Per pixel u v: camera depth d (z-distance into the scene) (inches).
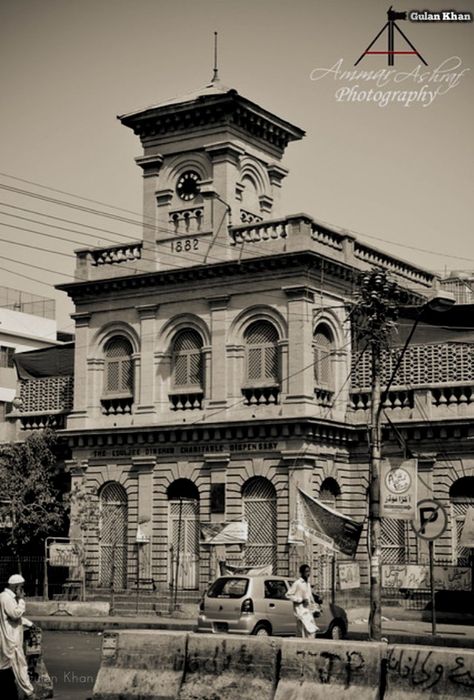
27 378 2033.7
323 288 1669.5
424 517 1232.2
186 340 1740.9
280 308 1641.2
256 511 1637.6
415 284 1937.7
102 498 1787.6
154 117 1790.1
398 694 649.0
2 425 1947.6
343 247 1720.0
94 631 1413.6
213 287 1710.1
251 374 1667.1
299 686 681.0
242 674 704.4
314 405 1622.8
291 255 1616.6
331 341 1691.7
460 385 1590.8
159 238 1777.8
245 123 1772.9
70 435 1803.6
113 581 1620.3
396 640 1264.8
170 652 733.9
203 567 1654.8
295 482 1592.0
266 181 1831.9
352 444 1691.7
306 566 1029.2
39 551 1841.8
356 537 1489.9
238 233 1710.1
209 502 1667.1
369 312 1283.2
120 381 1803.6
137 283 1772.9
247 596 1122.7
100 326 1822.1
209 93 1742.1
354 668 668.1
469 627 1390.3
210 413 1683.1
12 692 708.7
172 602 1577.3
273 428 1612.9
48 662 1026.7
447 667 639.1
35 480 1754.4
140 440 1739.7
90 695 781.3
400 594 1563.7
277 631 1133.7
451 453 1587.1
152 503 1721.2
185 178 1779.0
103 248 1833.2
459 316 1803.6
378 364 1247.5
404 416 1628.9
